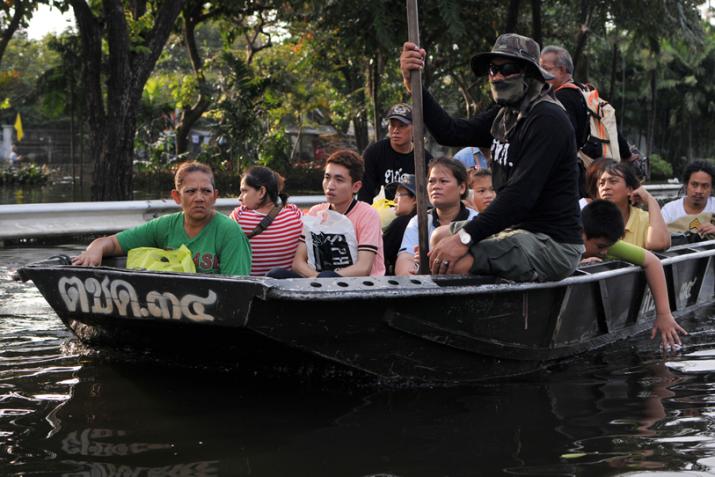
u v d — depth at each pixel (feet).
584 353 16.05
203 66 81.82
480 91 80.89
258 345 12.39
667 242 18.56
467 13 55.57
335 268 15.70
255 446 10.20
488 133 15.62
